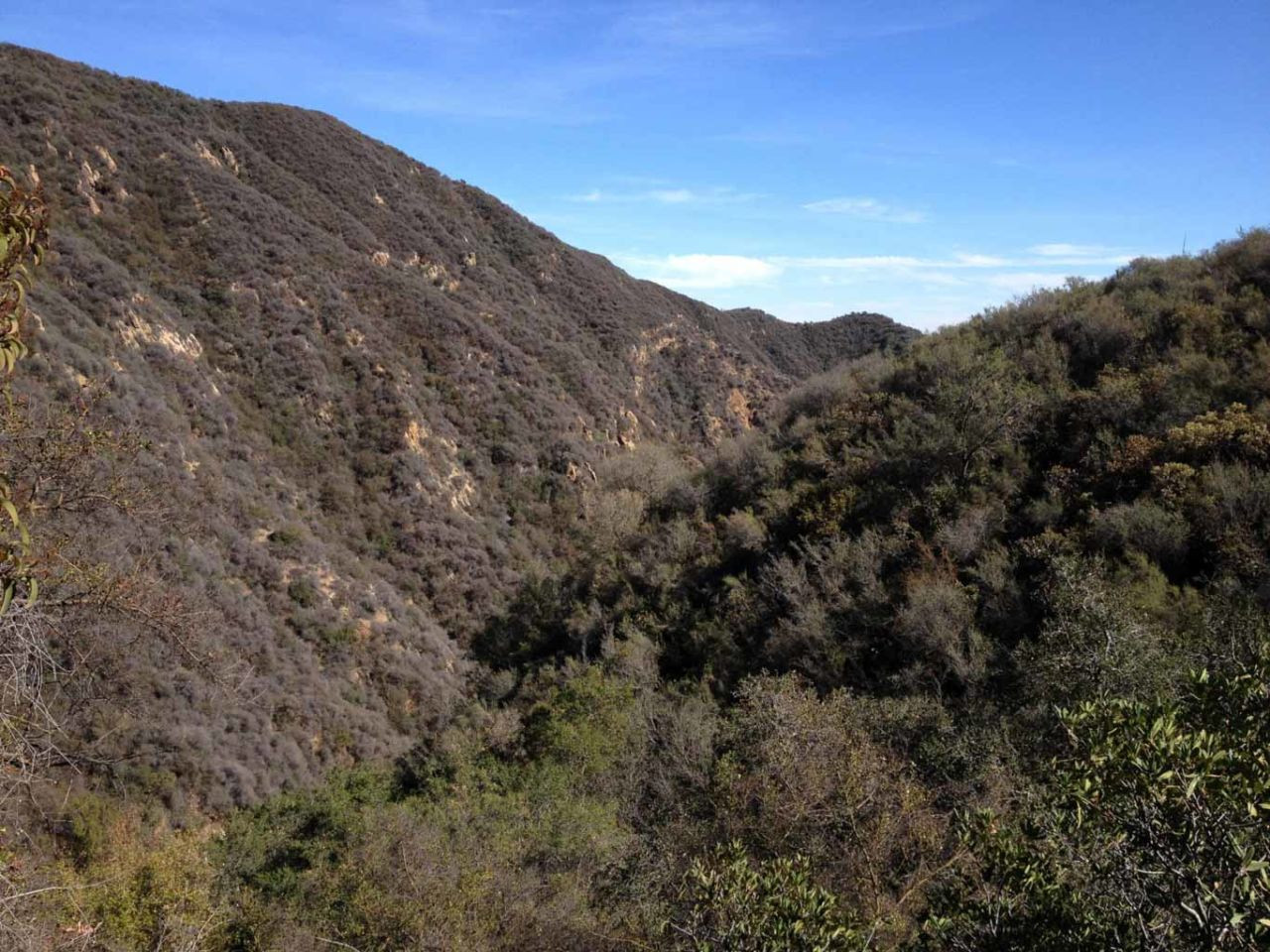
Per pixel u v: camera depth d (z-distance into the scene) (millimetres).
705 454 49531
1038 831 3084
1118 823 2637
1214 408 12867
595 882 7207
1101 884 2822
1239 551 9789
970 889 3375
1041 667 7500
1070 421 14547
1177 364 14477
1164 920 2598
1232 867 2387
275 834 9938
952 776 7434
